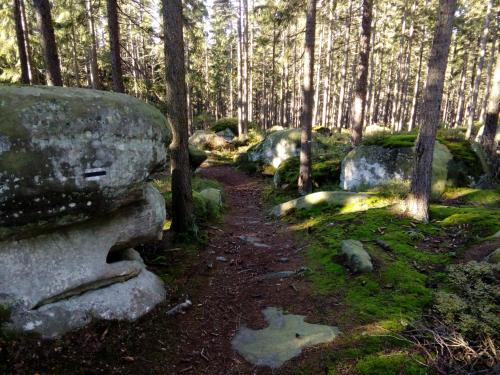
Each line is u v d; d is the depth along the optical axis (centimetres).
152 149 482
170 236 790
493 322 424
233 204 1371
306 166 1267
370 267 596
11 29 2148
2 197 356
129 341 442
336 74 4397
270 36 3103
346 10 2752
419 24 3222
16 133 358
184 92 782
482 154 1151
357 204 980
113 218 491
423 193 797
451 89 4850
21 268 403
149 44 3316
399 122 3506
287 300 561
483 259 585
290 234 909
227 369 409
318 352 418
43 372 363
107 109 429
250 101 3653
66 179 398
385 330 444
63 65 3114
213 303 567
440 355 396
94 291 466
